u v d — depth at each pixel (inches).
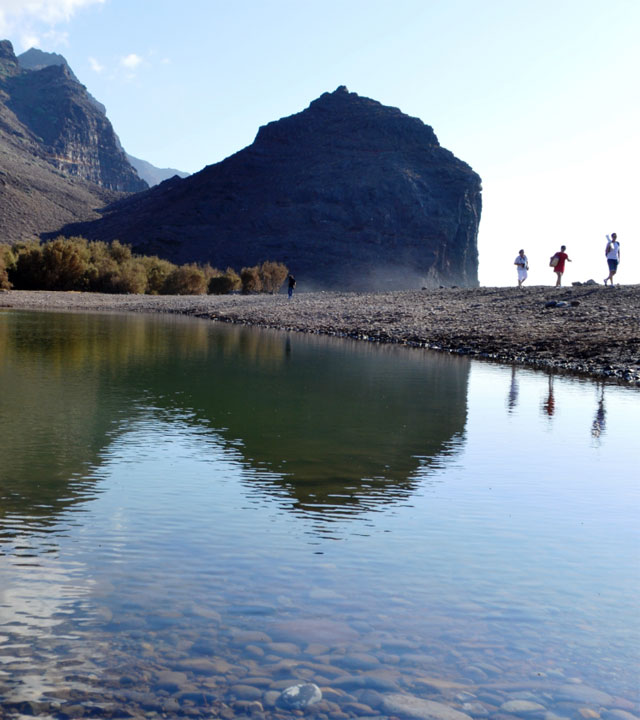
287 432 361.4
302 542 201.2
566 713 121.9
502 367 702.5
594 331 873.5
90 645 139.3
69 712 117.9
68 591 163.5
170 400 450.0
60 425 359.9
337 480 270.8
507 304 1245.1
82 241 3398.1
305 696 123.0
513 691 127.9
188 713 118.4
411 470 289.4
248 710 119.6
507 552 197.6
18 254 3006.9
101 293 2859.3
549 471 293.3
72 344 823.1
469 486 267.4
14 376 538.0
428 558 191.5
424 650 141.7
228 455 307.4
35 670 129.8
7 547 190.2
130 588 166.1
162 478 266.7
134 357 704.4
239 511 228.4
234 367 645.9
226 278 3703.3
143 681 127.6
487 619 156.0
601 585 176.6
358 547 198.2
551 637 148.9
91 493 243.4
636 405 478.0
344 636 146.3
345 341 1010.7
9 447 308.8
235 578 173.8
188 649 138.9
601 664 138.6
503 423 403.9
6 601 157.1
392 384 560.4
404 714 119.5
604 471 295.1
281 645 141.5
